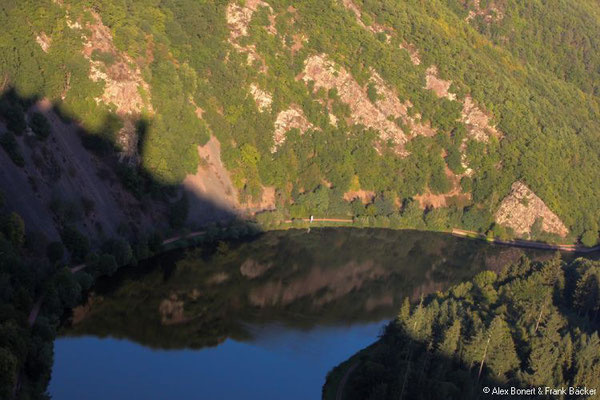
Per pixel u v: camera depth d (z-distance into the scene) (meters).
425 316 98.25
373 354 99.94
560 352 91.25
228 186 159.50
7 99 116.50
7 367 73.38
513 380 87.31
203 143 156.38
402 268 155.88
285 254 152.75
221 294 126.00
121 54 144.75
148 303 116.88
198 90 165.38
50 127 121.88
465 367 89.38
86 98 131.50
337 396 94.31
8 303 87.25
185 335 108.25
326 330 116.69
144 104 142.75
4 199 103.00
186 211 142.88
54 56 130.00
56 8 134.50
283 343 109.75
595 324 107.75
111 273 117.50
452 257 170.88
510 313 104.50
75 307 107.19
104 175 129.00
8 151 109.94
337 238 171.25
